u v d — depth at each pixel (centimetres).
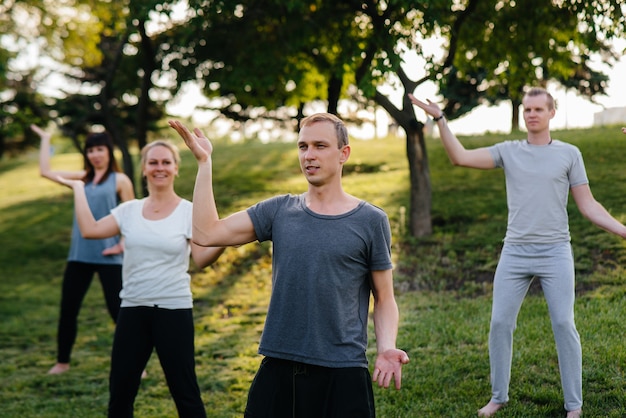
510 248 434
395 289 821
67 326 651
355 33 1032
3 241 1484
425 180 1041
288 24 1009
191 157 2255
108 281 612
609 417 421
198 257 371
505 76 1141
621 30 782
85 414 546
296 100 1320
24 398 596
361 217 286
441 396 487
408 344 598
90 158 618
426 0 820
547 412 437
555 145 426
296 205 293
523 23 1022
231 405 527
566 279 419
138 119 1212
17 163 3086
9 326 867
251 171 1847
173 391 421
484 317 652
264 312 806
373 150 1936
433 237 1018
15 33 1423
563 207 423
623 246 827
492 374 448
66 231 1545
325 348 278
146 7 930
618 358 500
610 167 1206
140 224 433
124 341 420
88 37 1487
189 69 1124
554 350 533
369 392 283
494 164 440
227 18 1073
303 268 281
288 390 283
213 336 726
